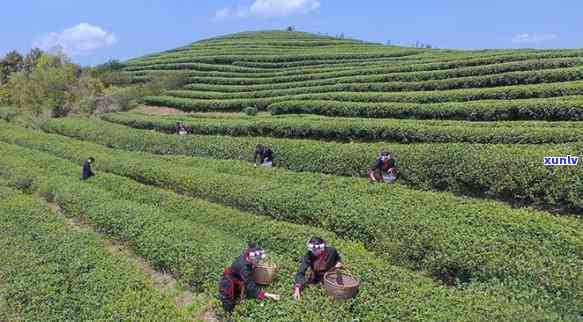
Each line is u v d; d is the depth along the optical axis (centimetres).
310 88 3694
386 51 5359
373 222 1236
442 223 1159
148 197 1733
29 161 2456
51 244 1283
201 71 5350
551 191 1326
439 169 1631
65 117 4191
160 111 4244
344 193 1509
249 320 854
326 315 809
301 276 882
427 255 1094
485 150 1553
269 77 4750
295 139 2467
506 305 820
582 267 915
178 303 1080
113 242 1470
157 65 5741
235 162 2188
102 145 3114
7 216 1559
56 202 1856
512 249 1005
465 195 1566
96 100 4544
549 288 898
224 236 1252
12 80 5119
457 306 816
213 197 1730
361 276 934
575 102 2073
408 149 1783
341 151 1997
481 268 991
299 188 1580
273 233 1233
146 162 2248
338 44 6725
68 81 4647
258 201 1549
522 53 3378
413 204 1342
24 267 1138
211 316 1002
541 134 1730
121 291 1005
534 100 2270
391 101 2972
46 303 988
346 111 2897
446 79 3128
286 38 7550
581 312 838
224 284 900
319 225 1366
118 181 1962
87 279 1065
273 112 3325
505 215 1165
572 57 3022
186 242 1205
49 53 4994
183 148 2669
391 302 830
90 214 1571
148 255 1268
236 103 3762
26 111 4316
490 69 3069
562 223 1109
